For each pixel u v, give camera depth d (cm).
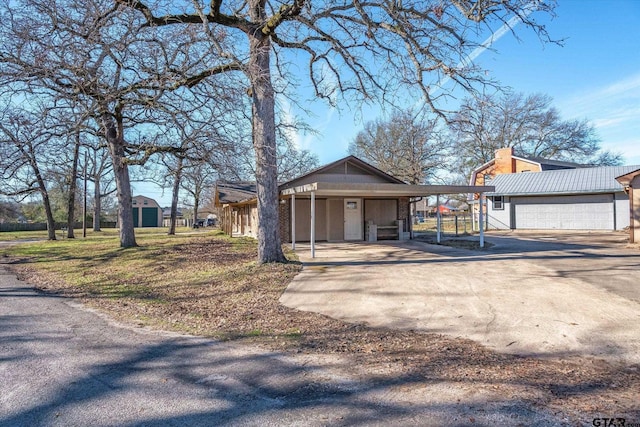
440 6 814
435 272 967
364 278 915
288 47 1148
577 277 852
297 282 895
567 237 1948
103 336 553
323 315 657
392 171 3469
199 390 367
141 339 537
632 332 511
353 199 1950
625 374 390
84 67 998
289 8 917
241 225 2648
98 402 343
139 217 6844
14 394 361
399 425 295
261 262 1058
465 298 712
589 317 575
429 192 1485
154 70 1071
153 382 387
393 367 420
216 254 1437
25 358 460
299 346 502
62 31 950
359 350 482
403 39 923
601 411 311
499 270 975
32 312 712
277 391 363
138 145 1571
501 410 315
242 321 633
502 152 3259
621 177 1530
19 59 916
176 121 1156
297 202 1866
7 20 911
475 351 469
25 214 5334
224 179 1493
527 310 623
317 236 1884
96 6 884
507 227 2669
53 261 1467
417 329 569
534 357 445
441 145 3198
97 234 3481
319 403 336
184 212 7788
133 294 877
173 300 803
